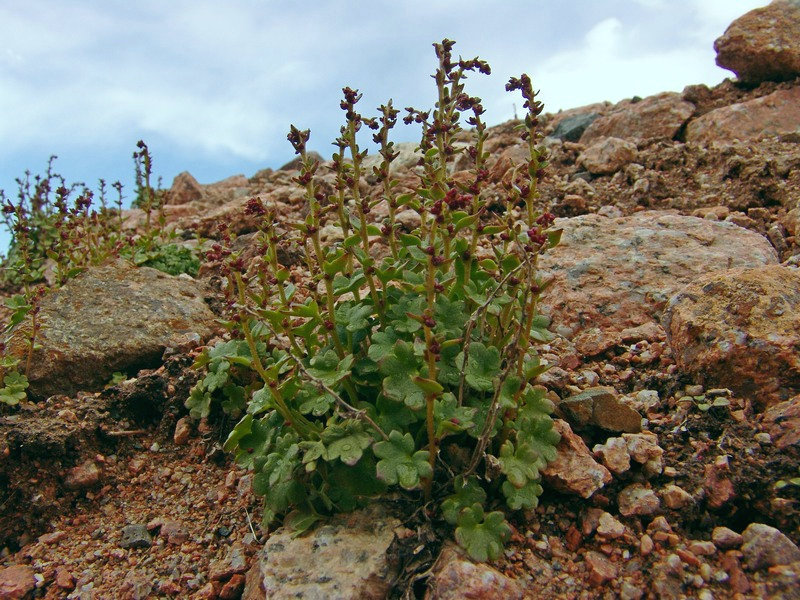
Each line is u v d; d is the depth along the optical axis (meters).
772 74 6.78
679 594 2.37
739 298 3.22
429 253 2.46
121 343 4.21
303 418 2.93
